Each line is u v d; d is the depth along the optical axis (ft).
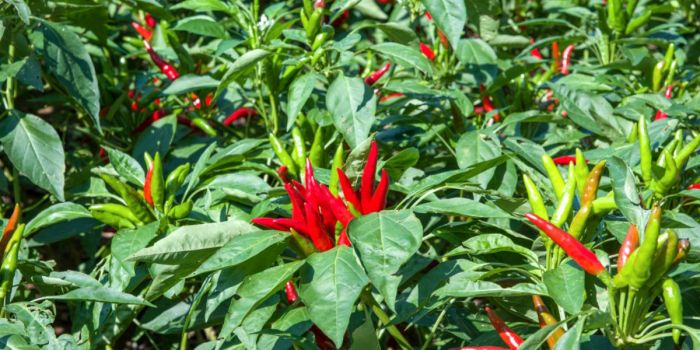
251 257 2.87
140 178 3.55
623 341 2.85
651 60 4.25
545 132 4.31
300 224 2.95
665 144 3.91
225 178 3.51
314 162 3.60
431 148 4.27
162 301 3.77
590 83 4.34
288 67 3.94
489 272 3.02
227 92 4.51
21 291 4.18
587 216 2.90
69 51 3.89
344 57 3.72
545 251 3.08
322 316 2.77
